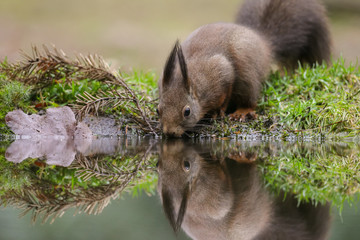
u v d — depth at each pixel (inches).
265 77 481.1
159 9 1359.5
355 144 374.9
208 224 187.8
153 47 1069.8
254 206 208.4
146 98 453.4
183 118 399.9
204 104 425.4
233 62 450.0
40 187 245.0
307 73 483.2
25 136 408.2
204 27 477.1
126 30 1179.9
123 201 219.1
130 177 267.4
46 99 424.8
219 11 1355.8
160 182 255.0
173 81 404.2
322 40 552.4
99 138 408.8
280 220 190.7
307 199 219.1
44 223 190.5
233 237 178.2
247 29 482.6
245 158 319.0
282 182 251.4
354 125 406.6
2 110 413.7
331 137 403.2
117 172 279.7
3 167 292.0
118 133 420.5
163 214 200.1
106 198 225.3
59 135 409.7
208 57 439.8
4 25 1143.0
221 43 453.4
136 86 472.1
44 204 217.6
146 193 232.5
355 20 1330.0
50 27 1164.5
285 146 366.6
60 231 179.5
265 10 545.0
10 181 257.3
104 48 1047.6
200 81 421.4
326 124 409.1
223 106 450.0
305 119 415.5
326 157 321.7
